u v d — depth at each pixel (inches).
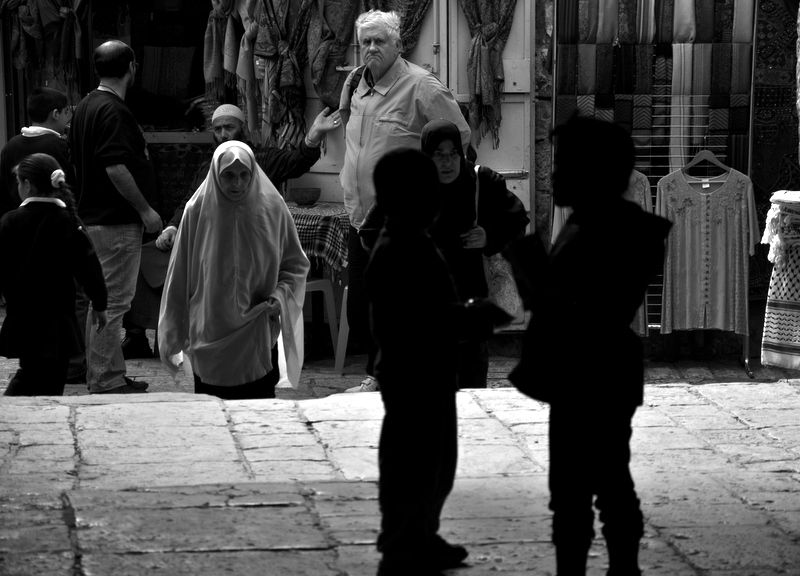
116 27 552.1
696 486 225.5
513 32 450.0
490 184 296.7
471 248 292.2
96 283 323.0
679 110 444.5
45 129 411.5
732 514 205.9
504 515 204.4
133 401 291.7
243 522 195.2
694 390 309.4
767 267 473.4
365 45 363.6
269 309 320.8
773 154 466.6
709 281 444.5
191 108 535.8
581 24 439.8
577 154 152.7
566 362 154.9
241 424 272.1
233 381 321.7
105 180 378.9
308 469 238.8
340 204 469.1
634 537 157.1
